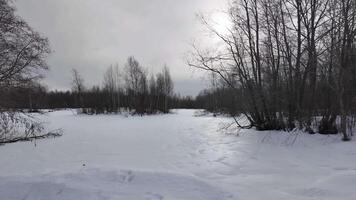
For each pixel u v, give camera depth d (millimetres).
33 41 20328
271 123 18594
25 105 20375
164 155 12938
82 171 7617
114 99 66938
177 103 111375
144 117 48250
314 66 15445
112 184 6957
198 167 10453
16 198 6379
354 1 13922
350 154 11477
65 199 6277
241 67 18859
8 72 18812
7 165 11516
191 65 21984
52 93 91188
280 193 7176
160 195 6504
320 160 10922
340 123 15664
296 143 14320
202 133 21062
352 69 14672
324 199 6590
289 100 17156
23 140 18953
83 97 69188
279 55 17234
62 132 23469
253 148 13945
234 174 9359
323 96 15812
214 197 6617
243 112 21000
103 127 28453
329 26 14938
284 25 16562
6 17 18875
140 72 68250
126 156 12906
